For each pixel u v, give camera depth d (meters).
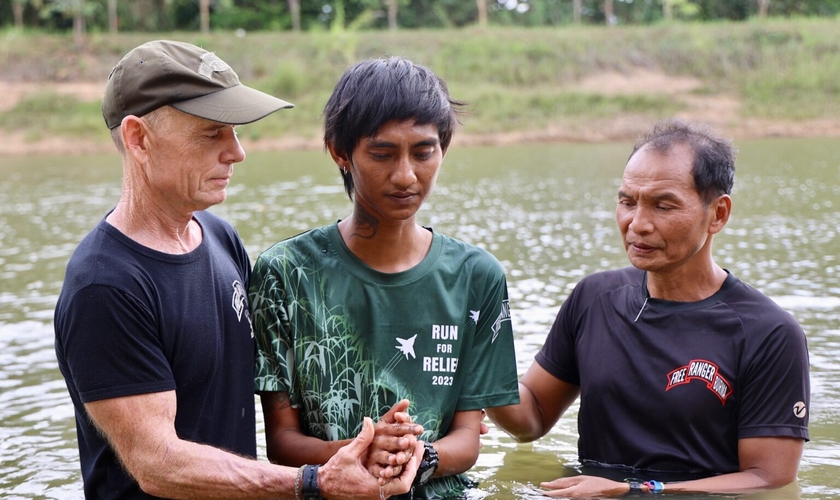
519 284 6.75
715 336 3.13
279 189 12.81
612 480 3.13
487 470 3.51
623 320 3.28
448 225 9.56
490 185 13.09
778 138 19.69
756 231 8.82
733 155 3.11
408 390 2.86
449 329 2.89
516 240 8.60
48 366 5.08
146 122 2.52
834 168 14.09
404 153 2.65
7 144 20.31
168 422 2.49
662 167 3.03
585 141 20.31
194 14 34.00
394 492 2.56
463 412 2.96
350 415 2.84
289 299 2.85
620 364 3.24
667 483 3.06
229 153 2.62
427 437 2.85
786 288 6.42
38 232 9.70
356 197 2.83
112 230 2.54
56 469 3.70
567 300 3.52
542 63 24.69
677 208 3.03
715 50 24.84
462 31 28.27
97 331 2.43
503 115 21.59
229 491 2.47
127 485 2.60
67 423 4.24
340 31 26.33
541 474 3.45
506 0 36.44
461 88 23.20
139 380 2.46
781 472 3.02
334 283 2.86
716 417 3.11
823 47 24.83
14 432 4.12
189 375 2.58
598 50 25.19
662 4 35.06
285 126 20.97
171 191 2.56
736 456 3.14
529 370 3.62
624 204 3.17
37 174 15.79
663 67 24.56
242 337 2.76
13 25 31.81
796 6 33.94
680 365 3.13
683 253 3.07
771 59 24.34
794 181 12.71
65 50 25.77
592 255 7.80
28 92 23.42
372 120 2.62
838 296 6.14
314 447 2.75
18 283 7.23
